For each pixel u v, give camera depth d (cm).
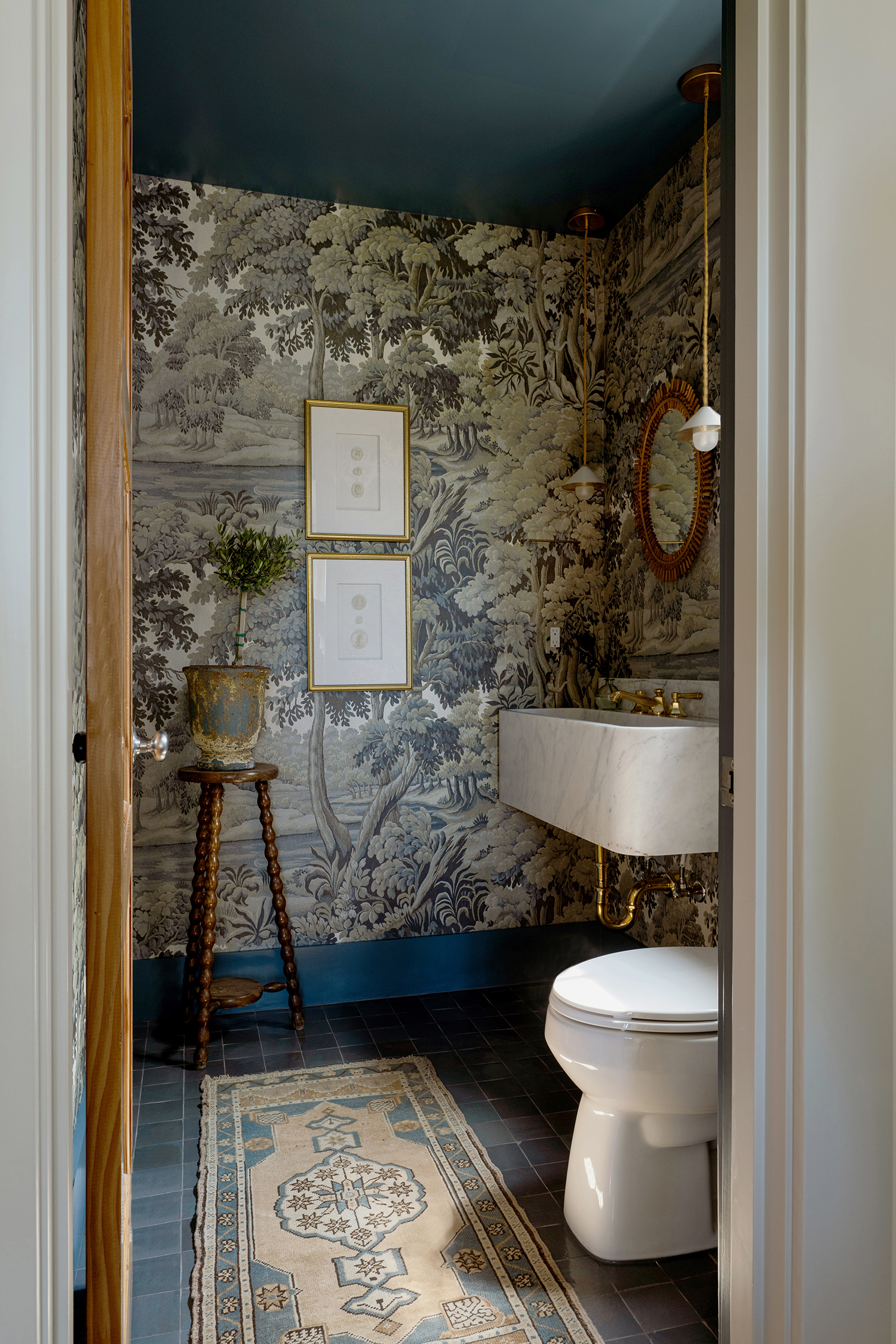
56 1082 78
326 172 266
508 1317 142
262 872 280
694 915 247
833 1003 96
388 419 290
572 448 309
